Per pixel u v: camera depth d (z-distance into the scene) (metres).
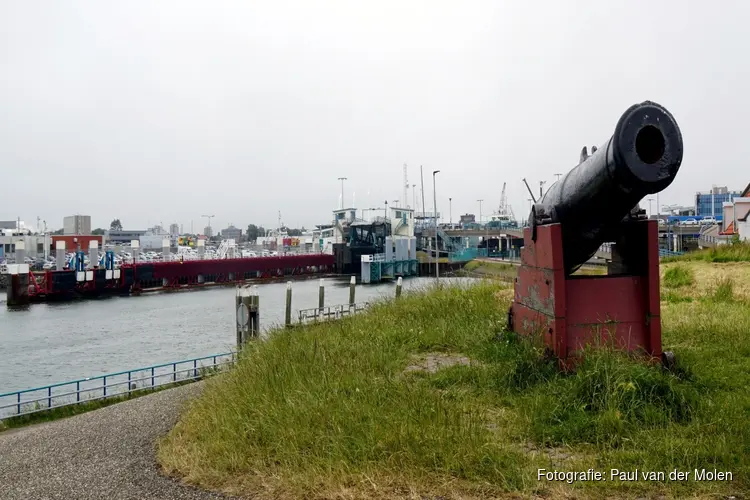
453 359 7.66
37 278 50.06
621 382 5.10
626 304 6.18
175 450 5.59
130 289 56.56
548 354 6.19
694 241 56.53
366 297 48.25
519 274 7.51
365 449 4.54
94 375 22.88
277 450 4.91
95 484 5.12
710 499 3.54
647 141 4.92
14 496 5.11
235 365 9.05
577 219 6.21
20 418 14.15
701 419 4.68
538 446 4.56
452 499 3.79
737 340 7.36
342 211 98.12
